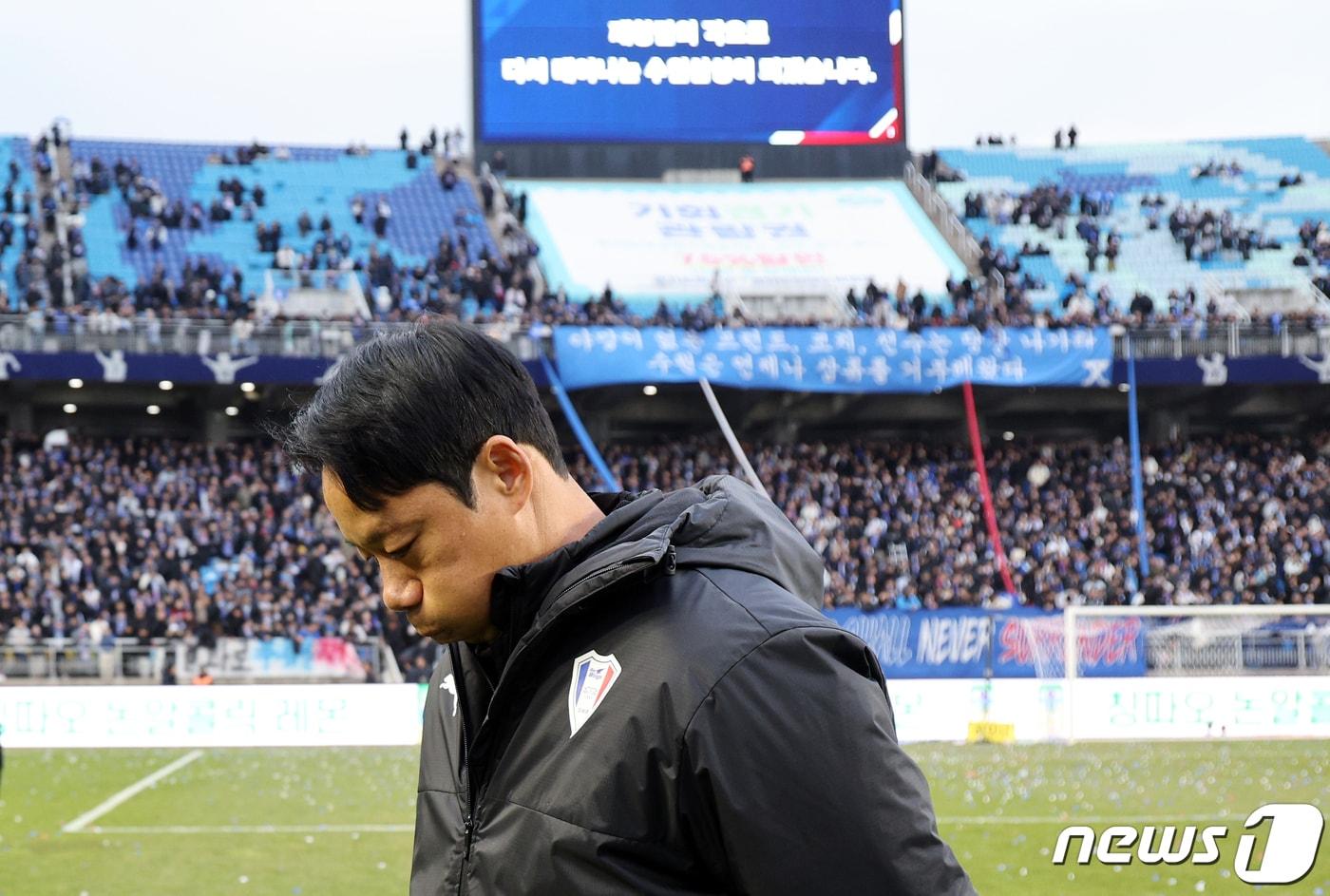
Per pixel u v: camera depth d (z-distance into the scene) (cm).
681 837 118
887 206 2958
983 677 1736
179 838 888
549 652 128
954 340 2159
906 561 2064
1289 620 1628
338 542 2023
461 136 3142
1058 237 2866
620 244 2764
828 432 2736
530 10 2784
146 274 2511
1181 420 2564
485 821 130
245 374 2145
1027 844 877
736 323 2238
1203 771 1191
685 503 133
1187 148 3222
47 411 2494
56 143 2905
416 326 128
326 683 1656
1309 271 2748
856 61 2833
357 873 782
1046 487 2308
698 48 2809
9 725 1360
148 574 1838
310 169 2972
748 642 118
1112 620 1672
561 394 2158
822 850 113
